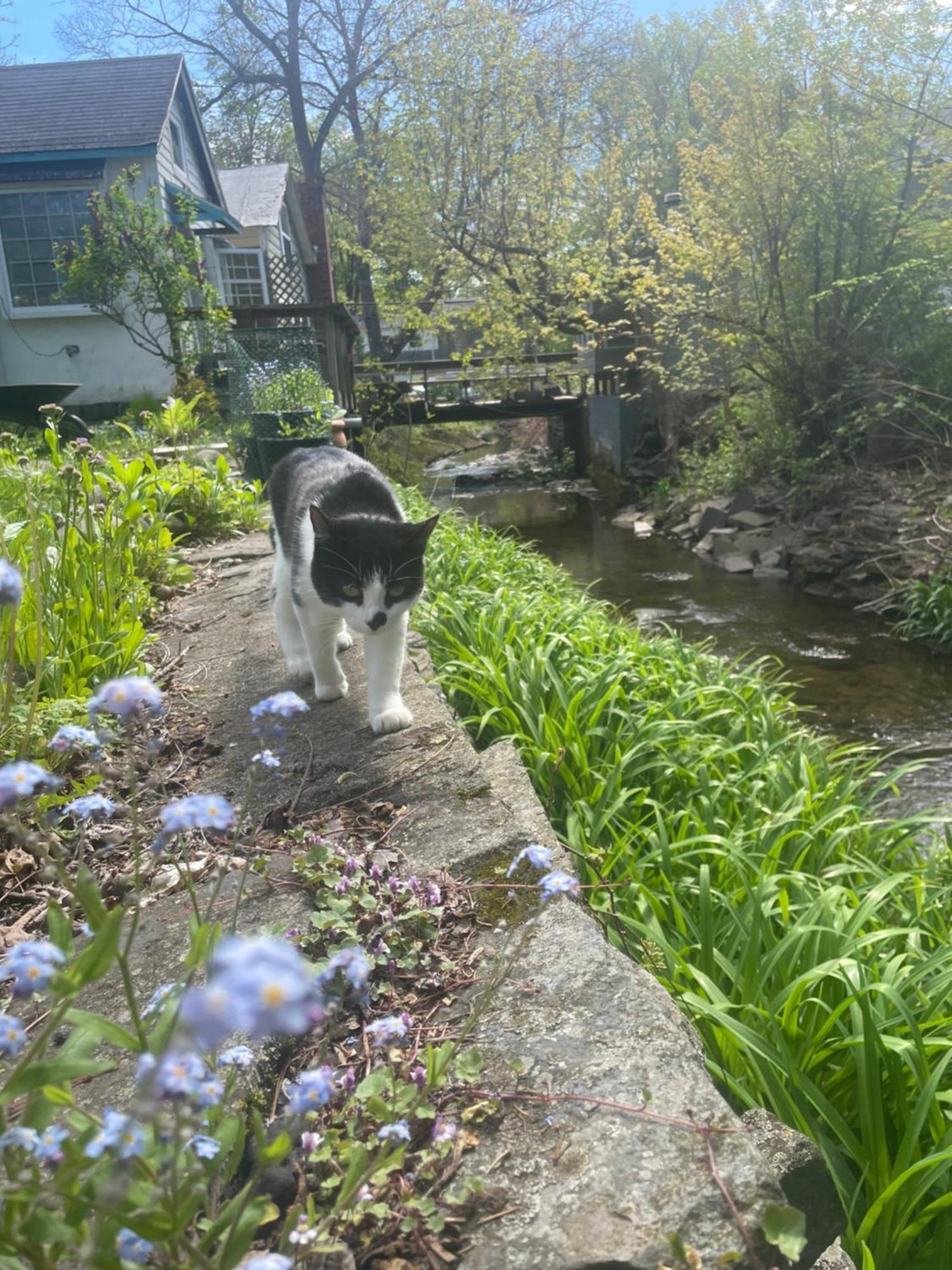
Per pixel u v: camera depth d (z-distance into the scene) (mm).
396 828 2393
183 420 9586
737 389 15367
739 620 9953
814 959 2400
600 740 3986
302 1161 1358
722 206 13078
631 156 23531
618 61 30219
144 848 2357
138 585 4398
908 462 11977
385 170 22281
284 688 3490
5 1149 924
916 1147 1908
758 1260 1164
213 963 581
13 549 3598
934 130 11570
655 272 16969
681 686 4793
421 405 20797
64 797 2420
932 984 2438
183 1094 779
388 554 2928
